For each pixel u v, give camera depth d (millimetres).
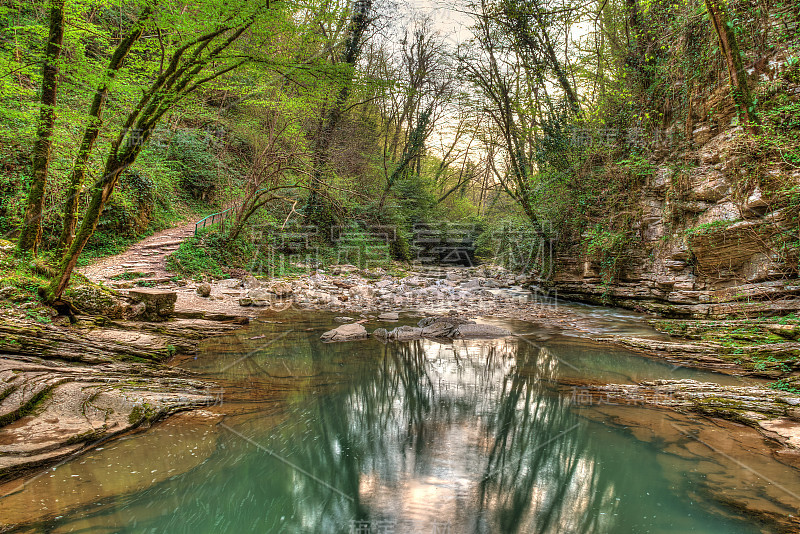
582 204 11523
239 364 5672
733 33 6625
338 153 17188
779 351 5527
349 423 4102
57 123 7094
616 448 3555
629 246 10281
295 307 10047
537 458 3420
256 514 2672
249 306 9445
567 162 12391
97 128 5668
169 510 2672
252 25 5148
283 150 13617
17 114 6605
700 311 7848
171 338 6230
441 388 5117
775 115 6488
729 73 6902
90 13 7320
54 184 8844
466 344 7203
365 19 15531
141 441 3521
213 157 16047
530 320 9352
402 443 3711
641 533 2439
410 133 21406
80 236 5328
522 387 5156
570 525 2539
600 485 3000
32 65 5977
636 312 9969
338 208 14992
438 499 2857
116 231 11258
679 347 6523
